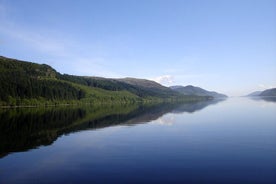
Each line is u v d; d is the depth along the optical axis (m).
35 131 64.38
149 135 56.66
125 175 30.33
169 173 30.62
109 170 32.28
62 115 108.81
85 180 29.11
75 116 104.31
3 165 35.47
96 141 51.06
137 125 74.31
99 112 127.88
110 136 56.50
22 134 60.03
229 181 27.77
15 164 35.81
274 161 34.56
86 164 35.16
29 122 82.19
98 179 29.30
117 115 108.81
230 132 58.00
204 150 41.34
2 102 174.25
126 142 49.34
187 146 44.50
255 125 68.50
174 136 54.66
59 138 54.91
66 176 30.56
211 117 93.12
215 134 55.81
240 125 69.12
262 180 27.84
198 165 33.47
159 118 93.25
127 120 88.12
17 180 29.69
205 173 30.33
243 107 153.50
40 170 33.06
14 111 132.50
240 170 31.16
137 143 48.12
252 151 40.16
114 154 40.22
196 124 73.75
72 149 44.38
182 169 32.00
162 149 42.69
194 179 28.55
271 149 41.22
